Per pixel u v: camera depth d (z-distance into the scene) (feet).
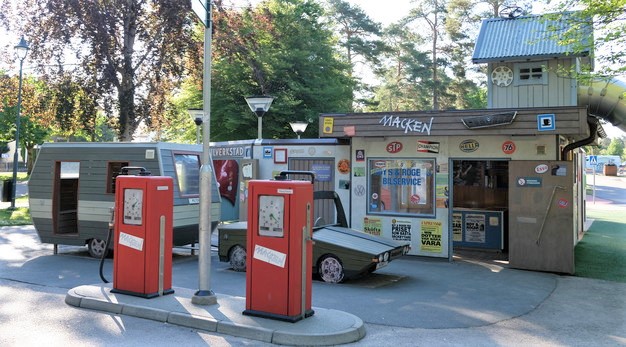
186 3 61.26
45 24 60.75
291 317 19.01
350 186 39.29
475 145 35.14
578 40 35.53
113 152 34.53
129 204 22.77
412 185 37.47
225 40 68.95
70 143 36.09
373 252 27.12
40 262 33.19
